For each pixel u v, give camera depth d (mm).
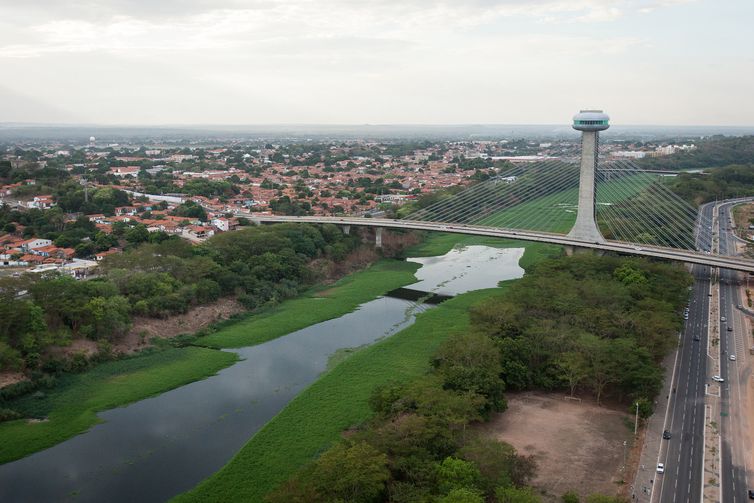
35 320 163875
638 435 126375
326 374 165000
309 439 129875
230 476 116562
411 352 179500
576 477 111875
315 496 94938
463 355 144500
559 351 151250
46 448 128750
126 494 112562
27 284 178500
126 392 155000
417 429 110250
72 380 160500
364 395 150375
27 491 113438
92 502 110188
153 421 140625
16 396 149500
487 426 130875
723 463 115938
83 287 186500
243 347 189250
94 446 129625
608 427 130500
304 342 194625
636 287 198875
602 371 139375
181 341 192250
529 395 146125
